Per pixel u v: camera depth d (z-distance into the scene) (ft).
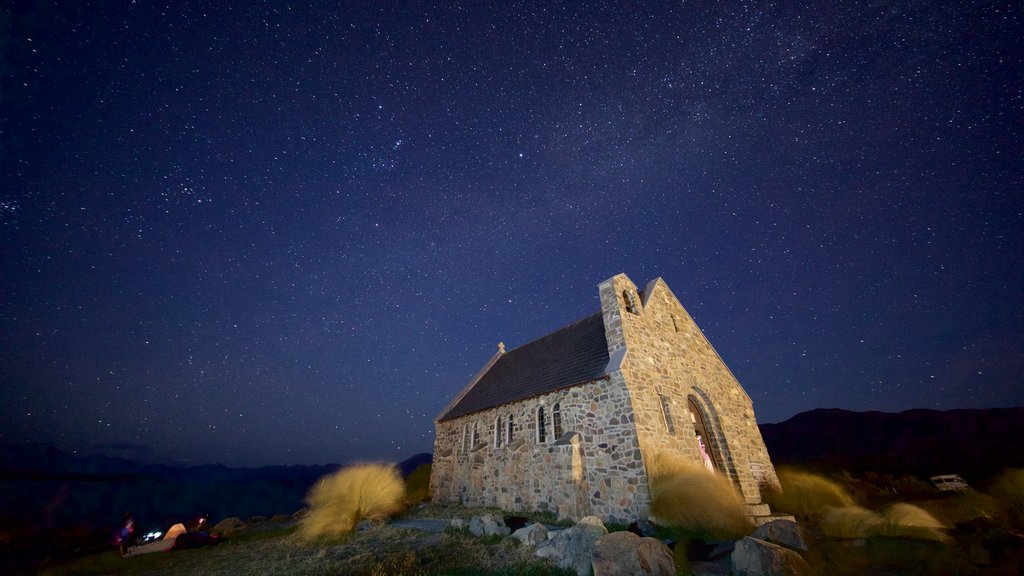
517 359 84.53
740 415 66.08
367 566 29.58
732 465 56.54
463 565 28.89
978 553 25.35
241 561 35.83
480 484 65.57
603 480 46.57
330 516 45.60
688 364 61.93
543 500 52.03
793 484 61.46
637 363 51.24
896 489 70.08
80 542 51.37
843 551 28.17
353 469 49.34
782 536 28.50
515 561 29.45
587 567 26.11
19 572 39.75
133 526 46.78
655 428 47.80
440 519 53.72
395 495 51.16
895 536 30.37
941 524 34.09
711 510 36.35
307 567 30.83
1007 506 37.88
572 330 74.33
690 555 29.84
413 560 30.14
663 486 40.55
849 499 54.44
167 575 33.01
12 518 59.21
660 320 61.31
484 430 70.38
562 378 57.67
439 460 81.76
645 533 36.32
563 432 54.08
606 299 56.80
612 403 48.60
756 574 23.95
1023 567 23.31
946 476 67.87
